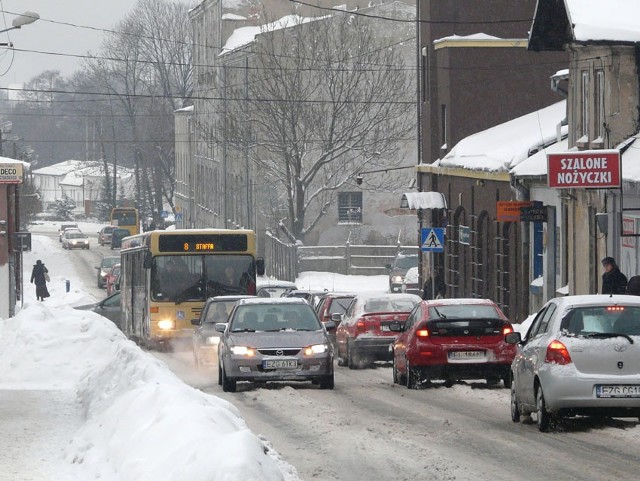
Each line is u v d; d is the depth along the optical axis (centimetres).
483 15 12200
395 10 17125
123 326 10050
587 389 3503
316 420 3981
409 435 3553
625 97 7706
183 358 7744
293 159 16462
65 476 2722
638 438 3438
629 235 6825
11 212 12431
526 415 3897
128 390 3866
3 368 5647
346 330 6956
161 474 2239
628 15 7669
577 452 3158
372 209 17800
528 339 3984
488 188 10731
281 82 16288
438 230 10525
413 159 17538
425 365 5166
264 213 18325
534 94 12012
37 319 5978
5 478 2703
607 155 6825
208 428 2517
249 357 5197
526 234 9638
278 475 2089
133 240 9300
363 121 16762
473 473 2822
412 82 16975
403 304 6888
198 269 8144
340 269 17062
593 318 3600
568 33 8250
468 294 11481
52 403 4350
